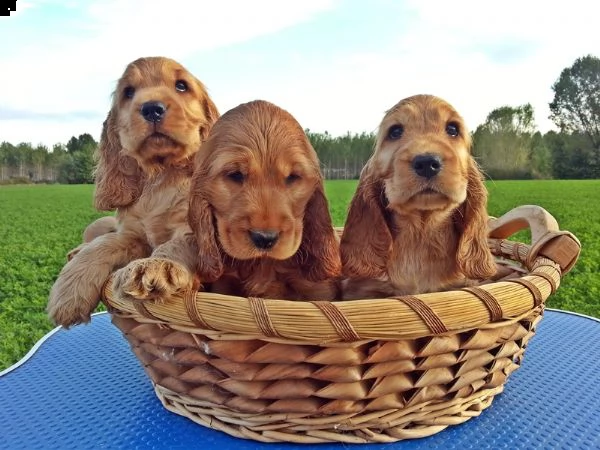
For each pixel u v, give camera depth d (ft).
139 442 1.33
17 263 4.93
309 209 1.48
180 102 1.65
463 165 1.56
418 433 1.32
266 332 1.14
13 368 1.85
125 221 1.76
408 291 1.68
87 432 1.39
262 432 1.29
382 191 1.66
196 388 1.30
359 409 1.24
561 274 1.69
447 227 1.67
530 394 1.60
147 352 1.36
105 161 1.81
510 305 1.26
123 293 1.22
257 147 1.33
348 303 1.16
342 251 1.71
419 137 1.53
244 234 1.29
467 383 1.31
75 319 1.54
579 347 2.00
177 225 1.66
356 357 1.17
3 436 1.38
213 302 1.16
